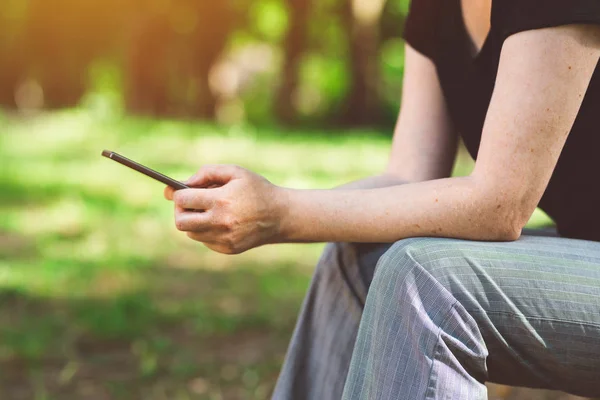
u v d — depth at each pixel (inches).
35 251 347.9
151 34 1560.0
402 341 83.6
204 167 94.8
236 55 2177.7
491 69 97.5
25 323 236.5
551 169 89.4
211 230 91.7
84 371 199.2
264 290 292.5
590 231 102.3
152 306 259.0
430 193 91.4
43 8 1951.3
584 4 85.6
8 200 492.4
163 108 1585.9
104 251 351.6
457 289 84.2
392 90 1788.9
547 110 87.4
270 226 92.4
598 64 90.1
